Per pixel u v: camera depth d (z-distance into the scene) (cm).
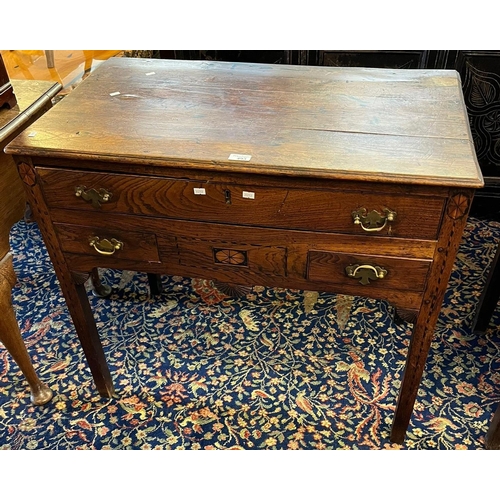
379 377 149
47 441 137
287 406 143
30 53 281
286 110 115
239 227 106
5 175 125
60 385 151
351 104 117
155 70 137
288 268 111
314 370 152
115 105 119
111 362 157
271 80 129
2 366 158
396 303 110
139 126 110
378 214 97
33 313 174
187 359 157
